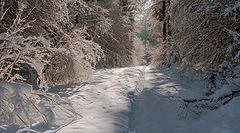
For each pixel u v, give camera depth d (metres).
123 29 21.50
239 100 3.70
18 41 4.47
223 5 6.20
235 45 5.73
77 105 4.88
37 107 3.89
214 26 6.55
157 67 12.80
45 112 3.87
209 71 5.33
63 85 7.37
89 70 7.86
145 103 5.25
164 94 5.76
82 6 10.25
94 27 16.53
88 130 3.40
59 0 7.48
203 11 6.52
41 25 7.58
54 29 8.30
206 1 6.90
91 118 4.05
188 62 7.19
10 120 3.40
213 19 6.54
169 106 4.75
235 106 3.59
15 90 3.55
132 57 24.59
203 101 4.14
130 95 6.07
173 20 8.27
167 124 3.84
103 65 17.78
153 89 6.53
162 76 8.77
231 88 4.02
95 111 4.50
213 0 6.33
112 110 4.61
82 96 5.61
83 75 7.60
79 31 8.19
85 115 4.23
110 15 19.73
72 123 3.76
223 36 6.52
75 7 9.99
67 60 7.04
